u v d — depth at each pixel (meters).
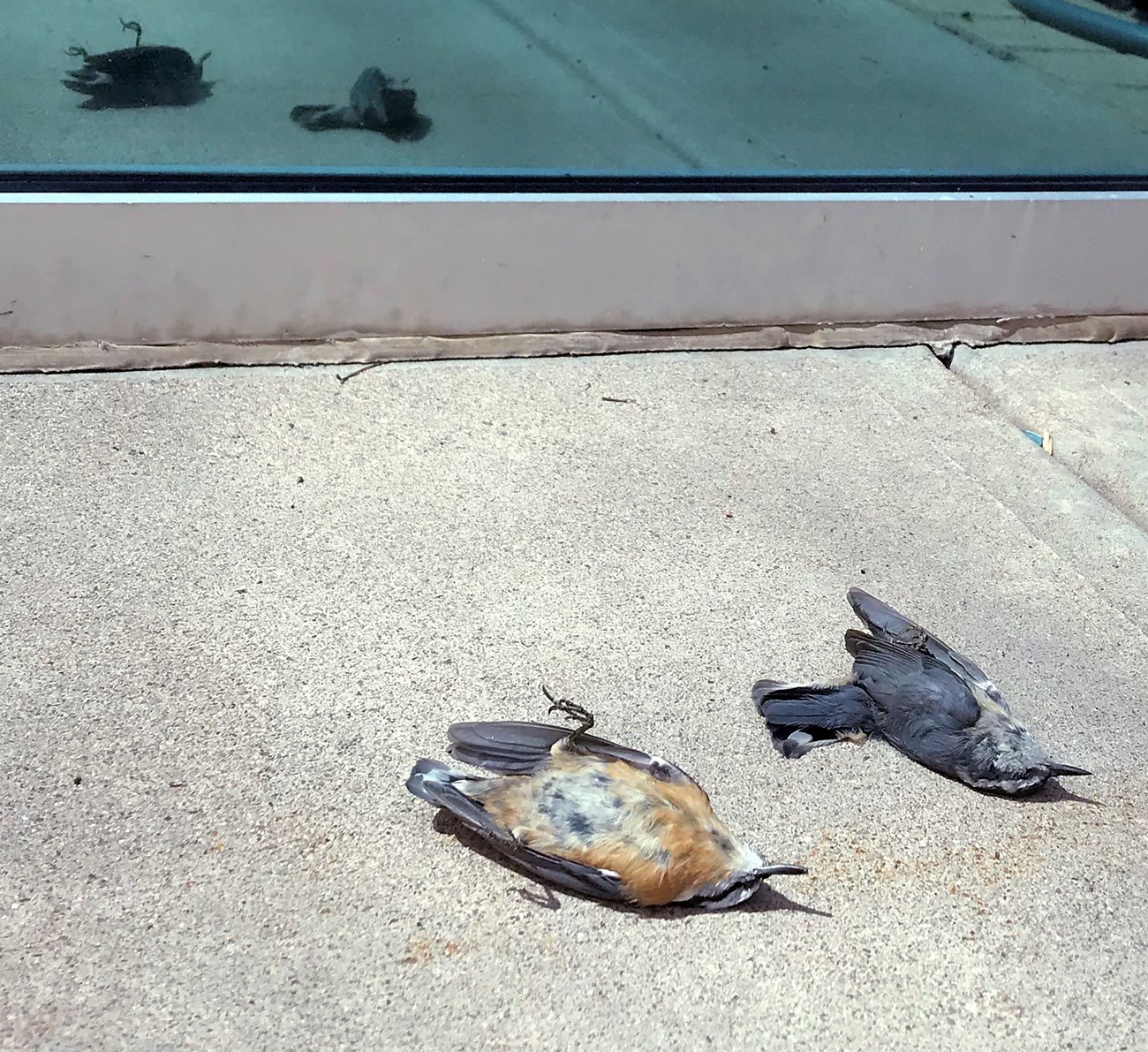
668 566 0.67
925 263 0.86
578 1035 0.49
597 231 0.79
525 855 0.51
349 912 0.51
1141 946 0.54
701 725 0.60
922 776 0.59
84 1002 0.48
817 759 0.59
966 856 0.56
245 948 0.50
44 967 0.49
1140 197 0.88
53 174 0.71
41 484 0.66
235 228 0.74
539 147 0.78
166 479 0.68
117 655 0.59
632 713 0.60
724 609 0.65
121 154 0.73
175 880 0.51
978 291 0.88
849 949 0.52
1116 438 0.81
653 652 0.62
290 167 0.75
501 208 0.77
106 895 0.51
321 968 0.50
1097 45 0.85
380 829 0.54
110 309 0.74
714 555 0.68
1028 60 0.84
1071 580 0.70
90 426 0.70
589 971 0.51
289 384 0.75
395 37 0.74
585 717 0.58
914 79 0.83
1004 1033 0.51
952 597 0.68
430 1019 0.49
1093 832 0.58
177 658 0.59
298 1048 0.48
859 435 0.78
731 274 0.83
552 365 0.80
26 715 0.56
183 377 0.74
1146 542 0.74
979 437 0.80
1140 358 0.90
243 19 0.72
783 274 0.84
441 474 0.71
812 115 0.82
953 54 0.83
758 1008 0.50
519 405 0.76
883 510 0.73
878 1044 0.50
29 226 0.71
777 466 0.75
